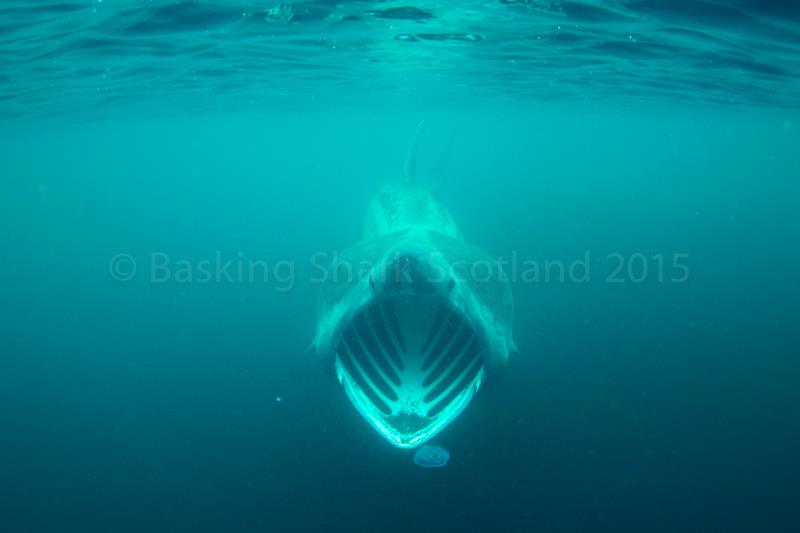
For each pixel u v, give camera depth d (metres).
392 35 11.62
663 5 8.69
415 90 24.52
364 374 5.31
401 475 8.52
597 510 8.02
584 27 10.48
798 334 15.23
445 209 10.72
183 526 8.26
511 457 8.96
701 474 8.90
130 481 9.44
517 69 16.83
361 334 5.95
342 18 10.16
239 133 59.84
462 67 16.81
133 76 16.33
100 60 13.28
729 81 16.91
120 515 8.69
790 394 11.52
